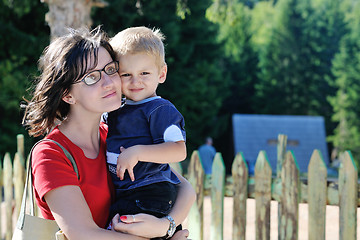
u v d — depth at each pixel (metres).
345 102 35.53
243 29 38.44
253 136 26.39
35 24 15.96
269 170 3.81
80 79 2.00
